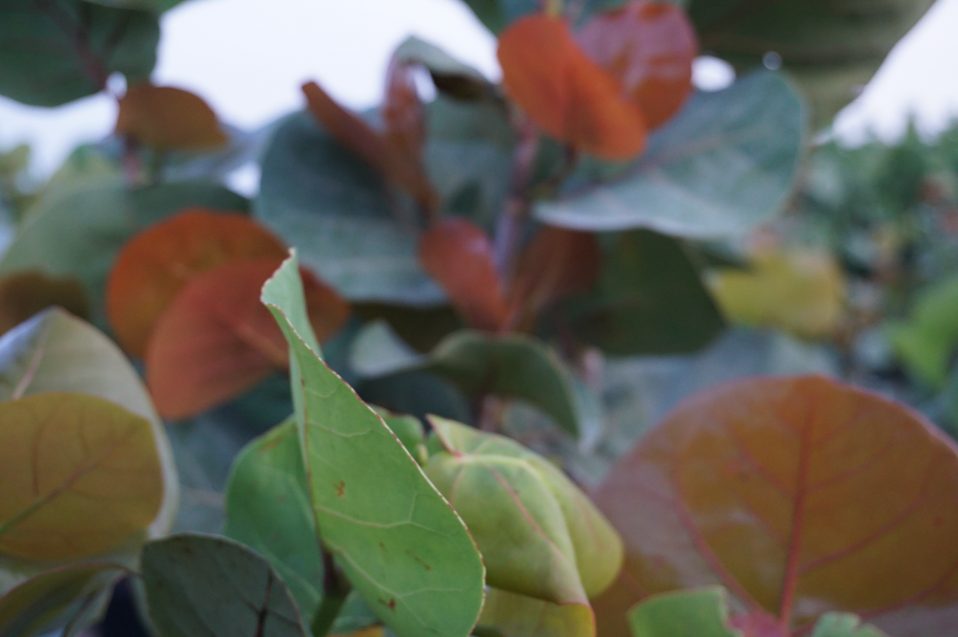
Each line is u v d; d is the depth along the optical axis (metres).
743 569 0.74
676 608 0.68
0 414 0.69
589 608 0.65
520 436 1.02
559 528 0.66
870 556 0.73
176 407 0.88
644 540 0.75
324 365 0.62
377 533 0.65
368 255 0.96
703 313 1.03
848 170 2.75
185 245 0.86
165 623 0.70
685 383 1.10
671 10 0.90
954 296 1.69
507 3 1.00
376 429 0.62
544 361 0.87
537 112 0.88
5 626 0.71
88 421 0.70
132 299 0.88
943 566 0.72
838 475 0.74
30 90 0.98
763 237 1.94
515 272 0.98
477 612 0.64
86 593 0.73
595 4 0.99
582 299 1.04
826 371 1.15
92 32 0.96
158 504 0.72
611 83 0.84
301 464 0.73
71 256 0.97
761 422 0.74
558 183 0.93
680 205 0.92
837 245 2.53
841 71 1.03
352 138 0.95
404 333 0.99
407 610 0.65
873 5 0.99
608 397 1.14
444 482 0.66
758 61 1.03
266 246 0.87
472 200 1.04
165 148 1.00
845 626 0.68
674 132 0.96
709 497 0.75
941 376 1.70
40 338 0.74
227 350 0.88
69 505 0.71
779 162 0.92
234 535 0.73
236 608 0.68
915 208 2.72
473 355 0.89
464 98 0.92
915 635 0.72
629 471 0.76
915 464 0.73
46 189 1.28
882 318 2.17
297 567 0.73
